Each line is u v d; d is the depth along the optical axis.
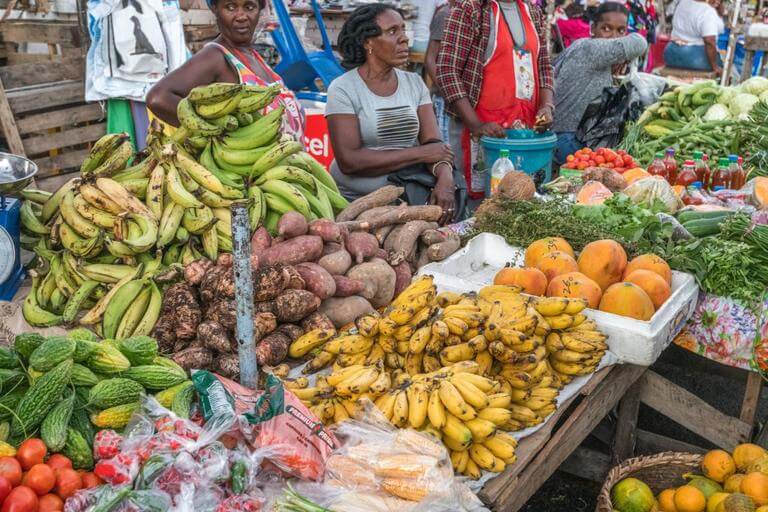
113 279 2.66
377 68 4.09
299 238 2.69
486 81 5.64
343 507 1.77
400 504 1.80
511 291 2.54
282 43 6.32
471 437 1.94
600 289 2.87
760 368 3.13
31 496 1.61
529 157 5.20
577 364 2.46
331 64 6.70
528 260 3.21
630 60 6.52
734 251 3.19
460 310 2.26
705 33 8.97
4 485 1.59
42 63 5.13
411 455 1.87
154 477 1.71
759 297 3.14
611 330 2.70
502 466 2.00
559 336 2.45
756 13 10.40
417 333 2.20
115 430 1.93
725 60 9.80
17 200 2.95
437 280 3.00
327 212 3.18
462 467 1.99
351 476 1.87
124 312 2.50
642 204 3.84
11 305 2.69
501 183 4.05
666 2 10.62
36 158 5.33
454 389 1.98
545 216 3.61
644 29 9.26
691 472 2.94
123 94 5.11
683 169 4.89
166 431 1.82
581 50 6.38
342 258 2.75
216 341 2.30
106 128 5.66
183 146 3.05
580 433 2.52
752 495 2.66
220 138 3.01
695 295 3.22
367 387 2.10
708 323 3.25
